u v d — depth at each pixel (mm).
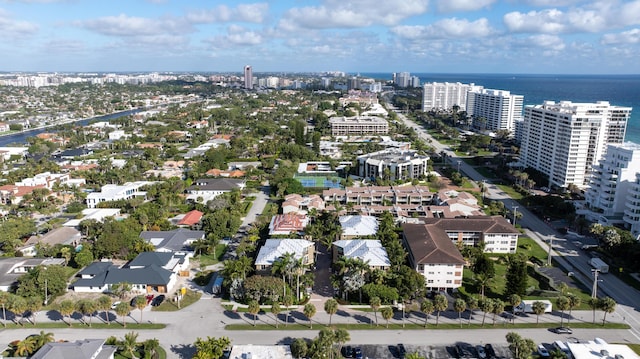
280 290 157500
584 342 138750
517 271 162125
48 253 196125
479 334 143875
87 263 190375
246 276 174875
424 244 182125
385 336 142375
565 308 148500
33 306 145875
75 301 162750
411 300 165250
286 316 152750
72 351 120062
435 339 140875
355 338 141000
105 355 124688
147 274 170875
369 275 169500
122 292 160750
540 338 141875
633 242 199250
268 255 180125
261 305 162125
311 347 126625
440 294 154125
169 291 171000
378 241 194000
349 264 166375
